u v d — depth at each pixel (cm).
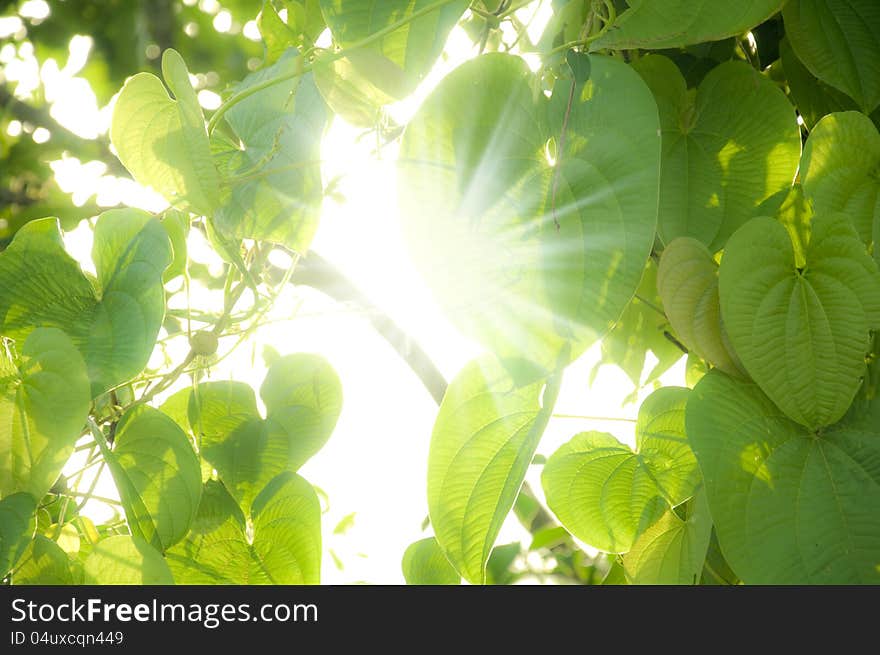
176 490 108
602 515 113
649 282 128
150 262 103
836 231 96
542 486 115
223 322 123
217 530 119
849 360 94
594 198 86
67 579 101
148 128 97
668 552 112
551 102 91
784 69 119
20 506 95
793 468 94
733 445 94
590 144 88
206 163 97
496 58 91
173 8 368
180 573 115
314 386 129
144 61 364
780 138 106
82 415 96
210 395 128
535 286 86
